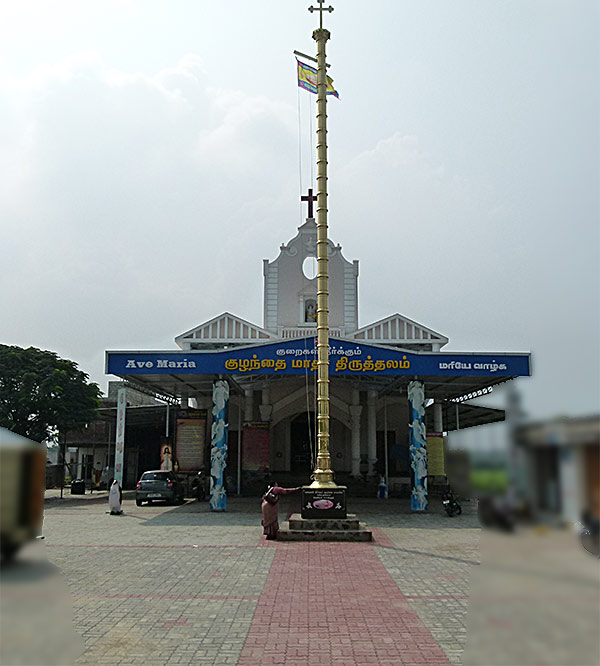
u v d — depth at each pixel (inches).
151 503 990.4
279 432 1347.2
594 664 71.2
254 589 353.1
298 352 803.4
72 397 1218.6
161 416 1424.7
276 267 1253.7
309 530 561.6
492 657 79.0
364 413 1305.4
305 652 241.0
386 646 247.9
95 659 232.1
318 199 655.8
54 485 1616.6
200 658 234.1
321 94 665.6
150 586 360.2
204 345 1151.0
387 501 1045.2
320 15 676.7
